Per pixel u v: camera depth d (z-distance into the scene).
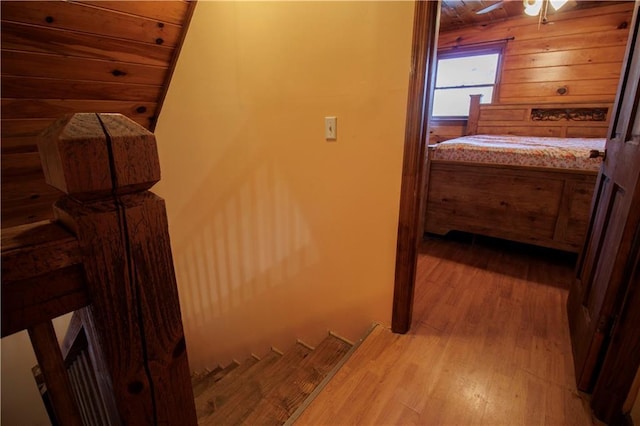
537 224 2.26
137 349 0.52
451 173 2.53
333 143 1.56
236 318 2.40
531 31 4.14
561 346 1.48
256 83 1.72
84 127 0.40
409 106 1.29
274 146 1.77
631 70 1.23
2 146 1.64
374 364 1.37
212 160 2.07
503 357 1.41
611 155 1.34
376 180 1.47
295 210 1.81
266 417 1.38
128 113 2.05
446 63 4.92
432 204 2.66
